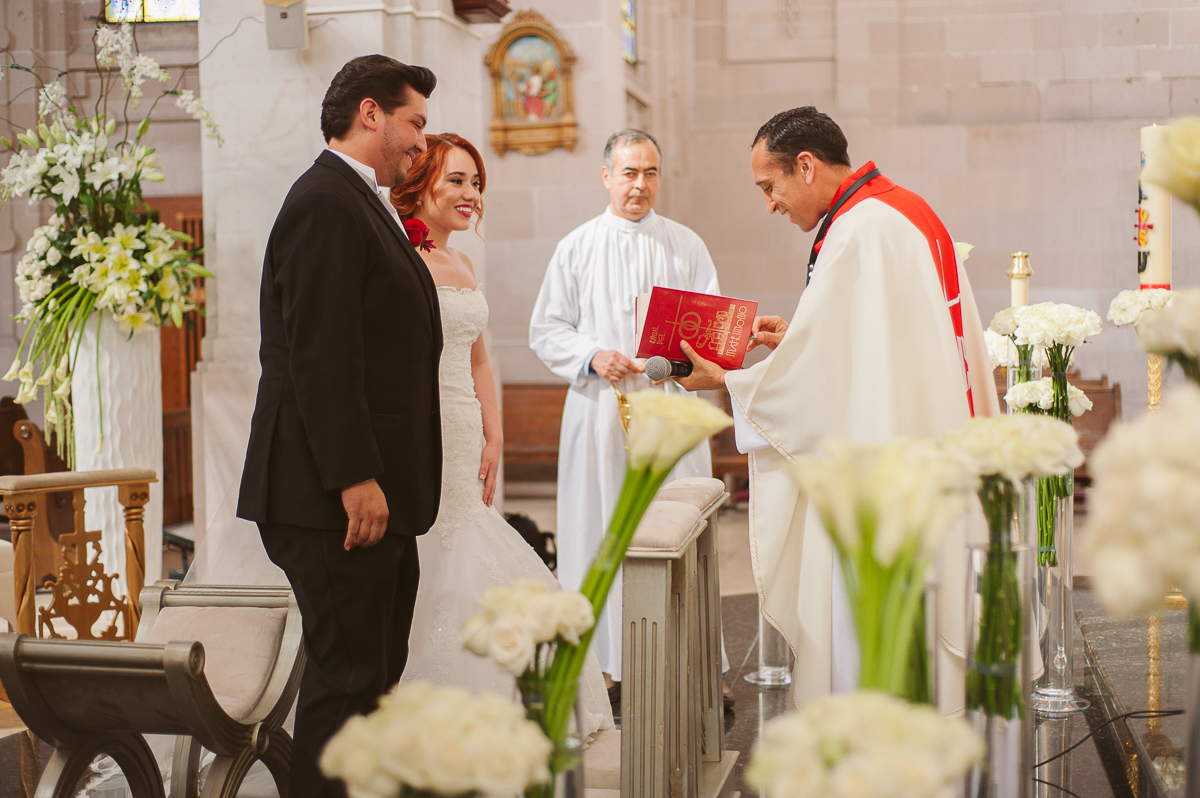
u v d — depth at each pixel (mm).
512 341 9180
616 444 3844
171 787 2795
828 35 11094
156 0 8273
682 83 11273
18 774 3170
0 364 8391
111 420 4508
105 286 4328
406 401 2367
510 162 9031
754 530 2609
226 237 4637
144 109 8469
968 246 3168
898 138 10945
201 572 4332
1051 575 3264
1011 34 10719
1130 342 10500
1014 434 1390
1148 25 10453
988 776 1462
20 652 2074
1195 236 10258
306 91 4559
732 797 2777
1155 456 904
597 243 3938
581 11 8812
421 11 4617
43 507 3932
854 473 1020
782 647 3965
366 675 2281
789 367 2537
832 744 865
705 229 11461
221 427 4617
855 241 2525
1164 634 3473
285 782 2598
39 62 7355
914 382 2490
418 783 941
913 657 1260
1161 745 2449
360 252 2258
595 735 3080
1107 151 10570
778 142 2670
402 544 2373
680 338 2793
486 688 2830
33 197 4465
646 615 2090
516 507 8828
